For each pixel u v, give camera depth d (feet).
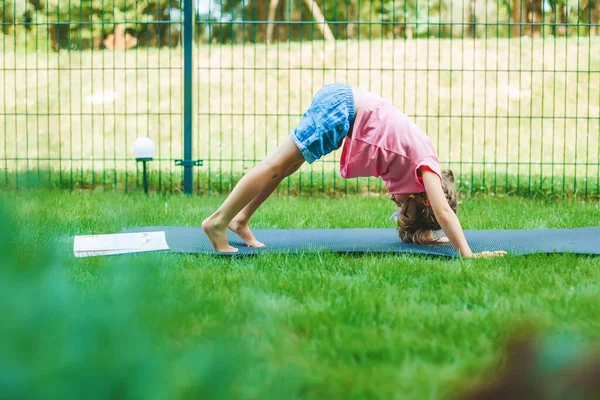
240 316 5.38
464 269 7.84
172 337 2.89
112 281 2.78
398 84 25.66
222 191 18.38
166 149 23.44
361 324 5.69
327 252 9.27
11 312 2.29
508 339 2.13
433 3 40.70
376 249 9.59
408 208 10.21
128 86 26.55
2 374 2.10
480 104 24.75
